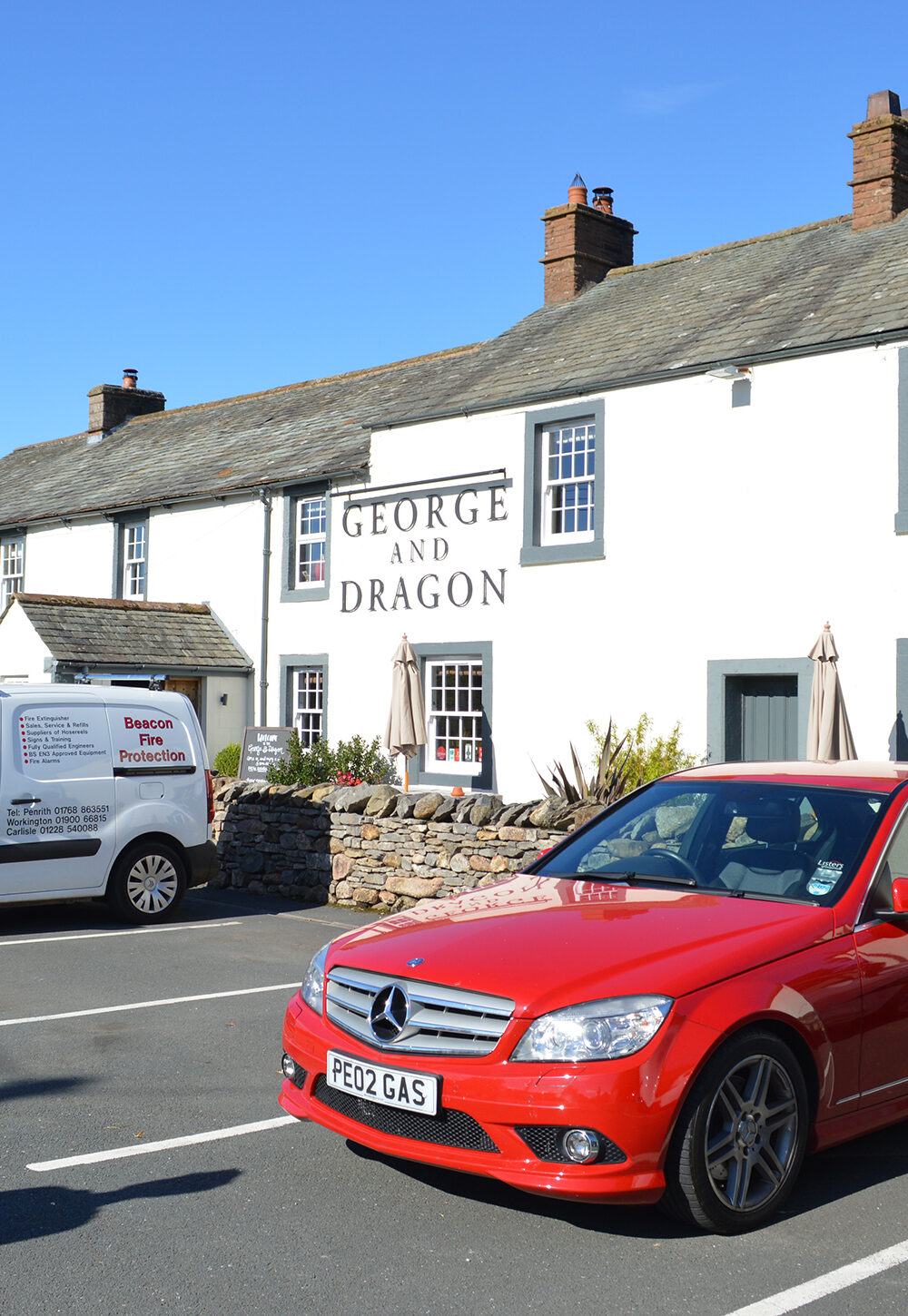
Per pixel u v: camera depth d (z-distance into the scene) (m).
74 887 10.43
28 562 24.73
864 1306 3.75
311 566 19.09
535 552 15.39
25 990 8.19
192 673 19.27
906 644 12.20
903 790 5.33
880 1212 4.48
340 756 16.83
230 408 25.56
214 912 11.55
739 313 14.84
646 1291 3.84
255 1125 5.43
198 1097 5.84
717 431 13.78
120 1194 4.62
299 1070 4.92
